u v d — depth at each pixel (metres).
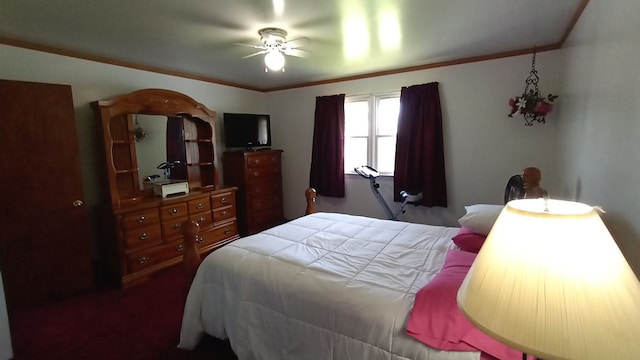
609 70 1.48
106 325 2.22
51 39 2.55
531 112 2.94
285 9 2.03
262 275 1.68
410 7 2.03
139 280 2.92
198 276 1.92
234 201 3.98
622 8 1.31
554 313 0.64
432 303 1.24
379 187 4.18
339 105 4.22
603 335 0.60
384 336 1.26
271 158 4.59
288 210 5.04
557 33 2.60
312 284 1.54
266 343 1.61
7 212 2.39
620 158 1.31
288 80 4.38
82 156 3.00
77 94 2.94
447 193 3.67
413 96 3.64
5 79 2.42
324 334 1.41
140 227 2.95
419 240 2.17
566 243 0.66
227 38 2.56
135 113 3.14
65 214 2.64
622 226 1.29
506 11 2.12
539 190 1.90
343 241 2.18
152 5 1.95
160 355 1.90
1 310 1.79
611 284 0.64
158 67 3.53
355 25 2.33
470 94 3.40
